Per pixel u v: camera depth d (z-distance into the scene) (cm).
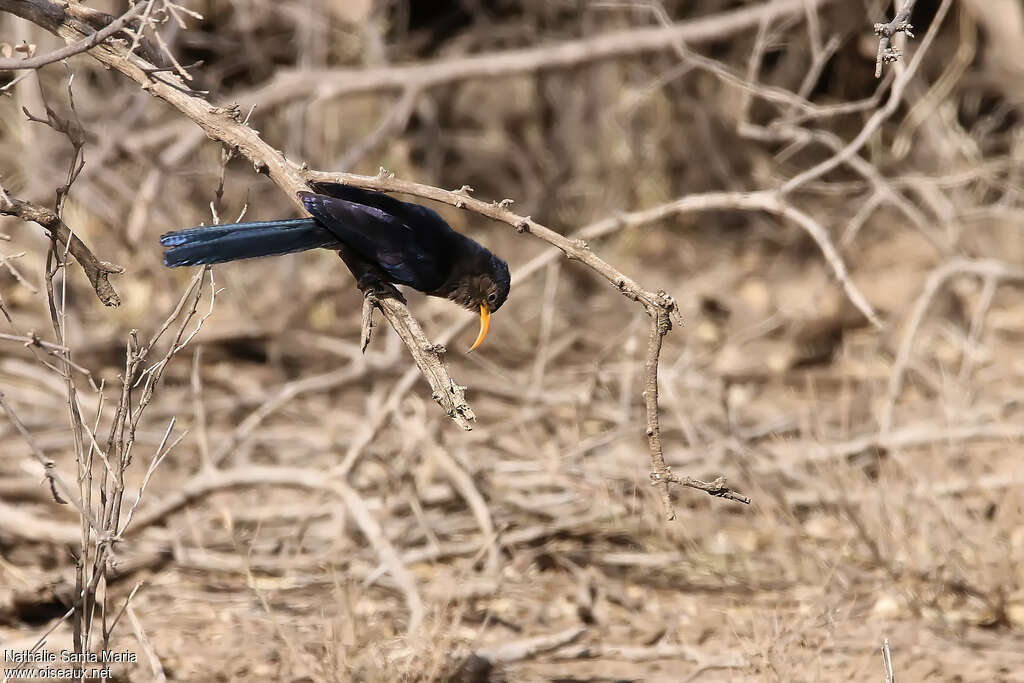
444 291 723
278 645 812
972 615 912
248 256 623
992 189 1939
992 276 1393
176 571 974
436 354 582
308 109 1908
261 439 1266
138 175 1736
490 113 2167
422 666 729
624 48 1752
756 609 899
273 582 953
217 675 766
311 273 1845
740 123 1301
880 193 1369
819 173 1048
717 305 1780
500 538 983
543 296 1719
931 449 1169
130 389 643
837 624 826
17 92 1580
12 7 635
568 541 1033
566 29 2103
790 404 1430
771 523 981
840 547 1003
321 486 959
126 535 983
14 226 1656
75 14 643
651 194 2062
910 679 786
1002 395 1416
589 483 1074
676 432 1261
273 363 1514
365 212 655
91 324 1569
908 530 978
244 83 1980
